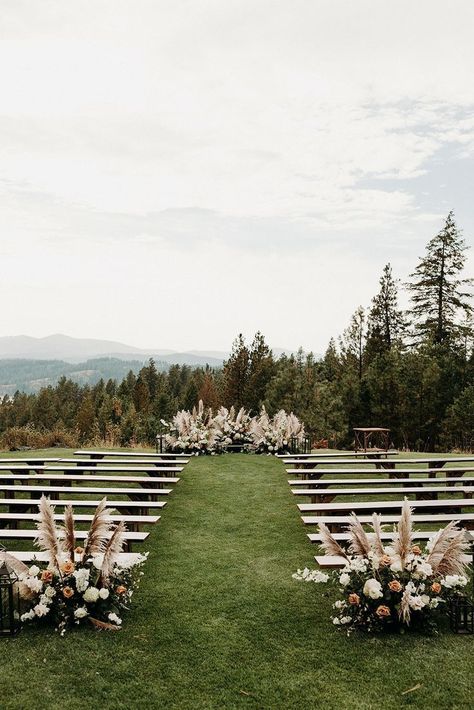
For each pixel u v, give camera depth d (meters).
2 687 4.26
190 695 4.21
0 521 8.20
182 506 9.76
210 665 4.61
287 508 9.65
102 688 4.28
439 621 5.38
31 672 4.46
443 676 4.42
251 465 13.60
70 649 4.81
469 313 35.91
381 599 5.12
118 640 4.99
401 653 4.78
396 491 8.93
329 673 4.50
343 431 26.39
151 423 23.72
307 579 5.69
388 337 36.72
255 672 4.52
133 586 6.07
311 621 5.41
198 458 14.77
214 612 5.59
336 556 6.08
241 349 36.19
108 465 13.50
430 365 26.16
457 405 24.48
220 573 6.67
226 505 9.84
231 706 4.09
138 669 4.54
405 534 5.24
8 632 5.03
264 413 16.91
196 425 16.03
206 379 48.94
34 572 5.19
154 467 11.02
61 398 88.44
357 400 27.45
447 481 9.95
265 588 6.21
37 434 23.03
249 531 8.38
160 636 5.07
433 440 26.77
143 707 4.07
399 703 4.11
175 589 6.18
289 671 4.53
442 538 5.31
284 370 31.11
